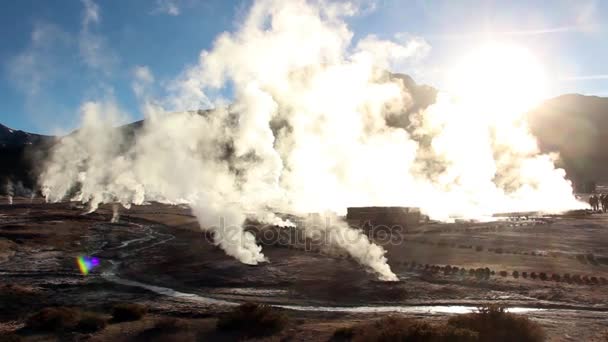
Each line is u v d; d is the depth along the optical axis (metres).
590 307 18.72
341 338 14.62
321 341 14.49
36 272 29.05
